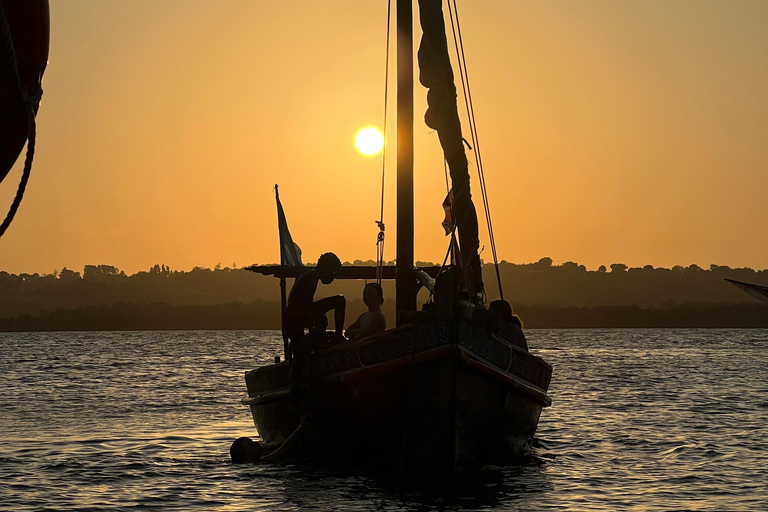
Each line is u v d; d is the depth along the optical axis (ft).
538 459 82.12
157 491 68.23
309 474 73.92
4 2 23.82
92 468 79.46
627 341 602.03
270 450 86.74
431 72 80.02
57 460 84.28
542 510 60.54
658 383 194.29
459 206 78.59
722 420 117.60
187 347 520.01
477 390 70.79
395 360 69.67
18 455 87.86
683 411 130.00
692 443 94.02
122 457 86.07
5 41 22.54
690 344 529.86
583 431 105.09
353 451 74.84
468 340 68.80
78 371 263.90
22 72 24.49
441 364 67.82
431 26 80.43
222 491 67.82
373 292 77.97
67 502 64.54
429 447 70.33
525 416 79.05
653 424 112.78
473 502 62.69
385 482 70.03
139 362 325.83
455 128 79.71
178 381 214.48
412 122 83.87
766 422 115.03
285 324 74.69
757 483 70.90
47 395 171.22
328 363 74.08
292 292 75.41
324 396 74.74
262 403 85.05
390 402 70.69
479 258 79.41
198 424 116.57
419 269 83.35
